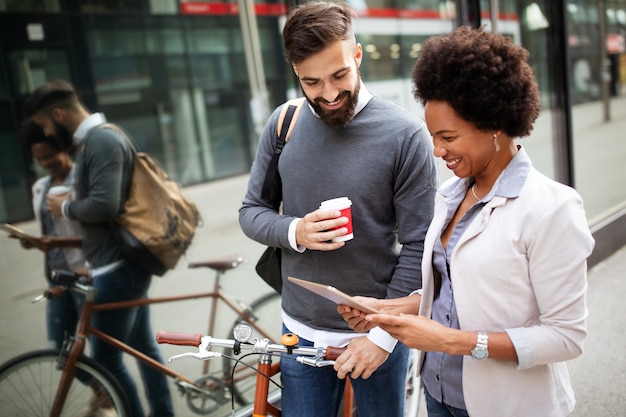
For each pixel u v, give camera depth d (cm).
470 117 108
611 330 321
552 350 109
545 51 403
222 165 337
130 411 236
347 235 136
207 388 261
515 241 111
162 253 252
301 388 160
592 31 447
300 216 155
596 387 268
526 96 108
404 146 145
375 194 147
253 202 166
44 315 229
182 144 320
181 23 312
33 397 217
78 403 224
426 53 113
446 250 125
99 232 237
